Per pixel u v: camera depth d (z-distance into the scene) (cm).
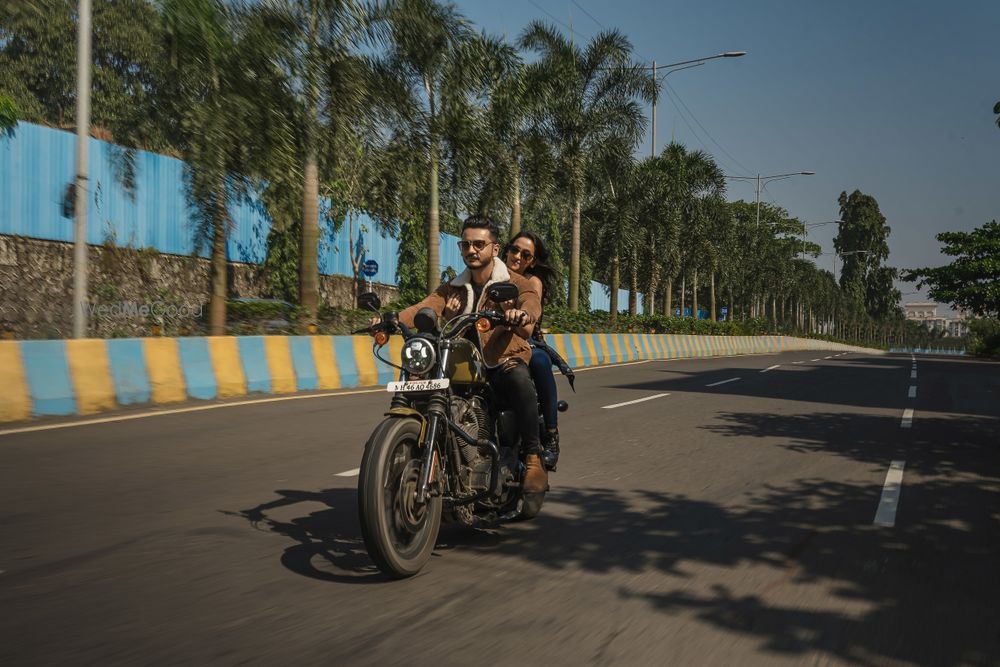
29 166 2186
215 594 369
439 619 343
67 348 964
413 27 1923
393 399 415
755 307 7081
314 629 329
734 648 319
